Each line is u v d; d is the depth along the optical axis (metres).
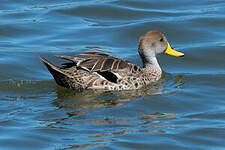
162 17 20.83
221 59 16.95
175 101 13.16
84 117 11.95
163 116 12.10
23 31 19.39
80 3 22.39
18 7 21.92
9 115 12.06
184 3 22.48
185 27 19.70
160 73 15.46
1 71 15.60
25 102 13.09
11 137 10.77
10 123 11.52
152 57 15.34
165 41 15.63
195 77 15.37
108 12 21.38
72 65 14.16
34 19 20.53
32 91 14.08
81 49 17.81
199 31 19.42
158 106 12.80
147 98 13.39
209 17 20.48
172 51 15.70
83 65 13.89
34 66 16.28
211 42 18.42
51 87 14.46
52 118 11.87
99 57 14.35
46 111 12.34
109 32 19.39
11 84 14.65
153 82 15.14
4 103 12.97
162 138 10.77
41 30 19.56
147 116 12.07
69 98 13.42
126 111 12.39
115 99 13.35
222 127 11.32
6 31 19.33
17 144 10.47
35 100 13.27
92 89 14.23
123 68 14.41
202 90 14.06
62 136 10.84
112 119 11.84
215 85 14.48
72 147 10.32
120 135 10.90
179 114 12.27
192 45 18.23
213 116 12.05
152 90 14.27
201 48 17.80
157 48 15.42
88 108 12.59
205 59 17.03
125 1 22.52
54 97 13.52
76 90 14.20
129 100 13.25
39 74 15.70
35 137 10.79
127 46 18.28
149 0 22.67
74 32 19.42
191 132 11.08
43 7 21.97
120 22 20.47
